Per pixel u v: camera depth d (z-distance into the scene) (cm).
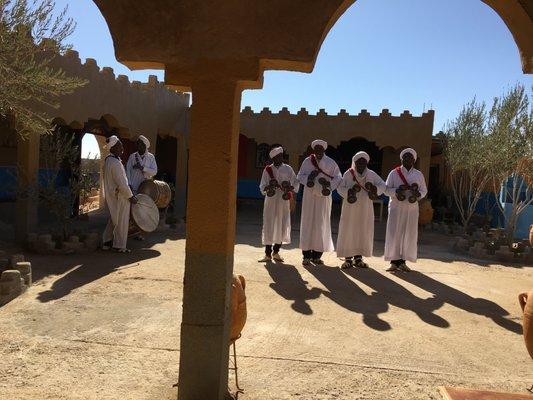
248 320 563
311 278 787
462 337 536
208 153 322
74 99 1053
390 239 856
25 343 465
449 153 1405
